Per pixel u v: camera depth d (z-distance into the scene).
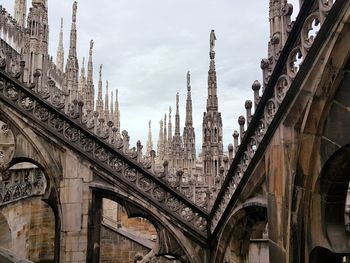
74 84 33.25
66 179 14.54
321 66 7.46
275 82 9.42
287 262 8.84
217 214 14.23
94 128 14.95
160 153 70.69
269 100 9.84
